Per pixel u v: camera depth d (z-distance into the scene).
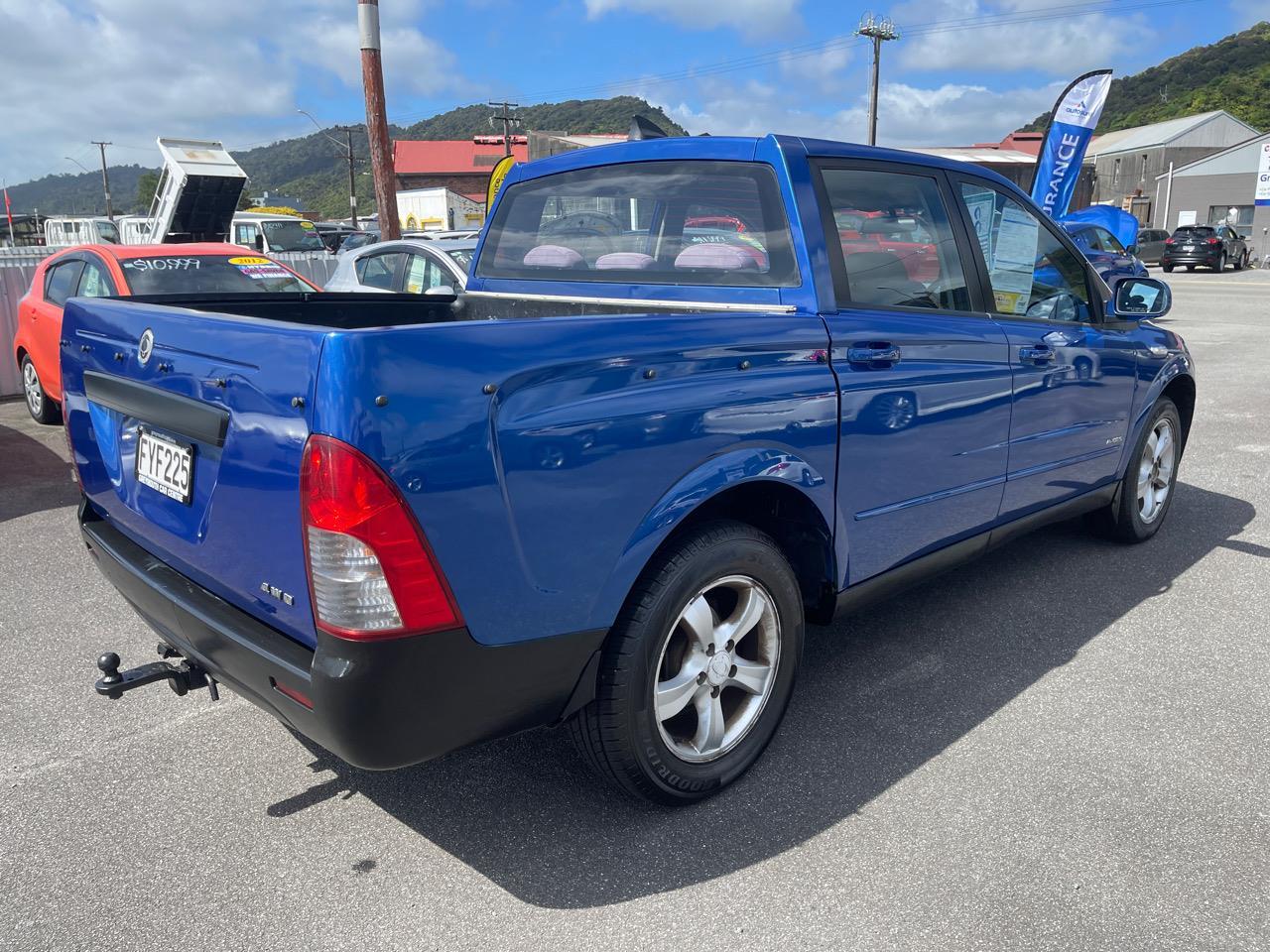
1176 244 32.22
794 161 2.85
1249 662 3.49
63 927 2.21
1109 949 2.08
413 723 2.02
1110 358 4.04
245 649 2.13
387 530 1.86
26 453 7.27
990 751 2.90
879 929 2.15
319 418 1.83
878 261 3.00
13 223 33.81
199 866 2.44
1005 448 3.51
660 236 3.17
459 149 90.19
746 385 2.49
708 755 2.62
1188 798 2.64
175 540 2.42
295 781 2.84
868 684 3.35
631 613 2.35
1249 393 9.08
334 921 2.22
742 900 2.26
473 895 2.31
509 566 2.06
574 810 2.65
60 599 4.33
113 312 2.61
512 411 2.03
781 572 2.68
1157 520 4.84
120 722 3.21
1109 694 3.26
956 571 4.48
